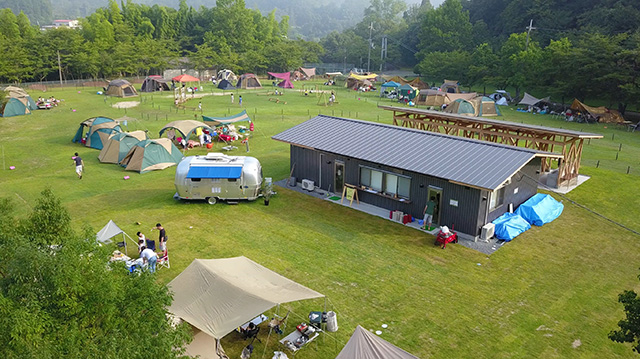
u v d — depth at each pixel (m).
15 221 11.36
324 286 17.86
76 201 27.23
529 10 109.81
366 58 154.25
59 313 8.43
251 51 115.62
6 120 51.31
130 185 30.50
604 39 63.75
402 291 17.53
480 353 14.02
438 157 23.98
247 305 13.43
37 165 35.16
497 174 21.41
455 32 120.62
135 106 61.38
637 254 20.94
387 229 23.28
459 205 22.25
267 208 26.11
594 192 29.41
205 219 24.53
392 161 24.23
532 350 14.22
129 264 17.50
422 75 121.44
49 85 86.50
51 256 8.79
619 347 14.44
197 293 14.16
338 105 66.19
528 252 20.91
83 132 42.22
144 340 8.86
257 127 48.72
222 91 81.69
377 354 11.71
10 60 83.44
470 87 95.62
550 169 31.92
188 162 26.84
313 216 24.95
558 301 16.98
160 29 135.00
